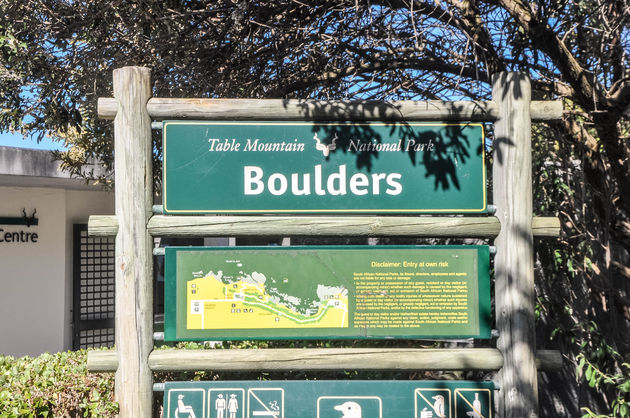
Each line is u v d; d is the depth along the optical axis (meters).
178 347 5.23
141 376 3.64
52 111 5.79
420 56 5.59
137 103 3.72
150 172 3.75
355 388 3.73
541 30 4.55
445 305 3.73
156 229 3.70
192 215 3.85
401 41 5.66
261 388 3.73
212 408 3.71
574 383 6.20
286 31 5.45
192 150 3.76
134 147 3.71
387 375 5.10
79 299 11.93
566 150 5.47
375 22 5.29
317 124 3.80
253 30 5.63
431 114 3.79
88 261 12.16
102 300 12.38
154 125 3.77
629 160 4.88
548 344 6.23
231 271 3.72
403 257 3.74
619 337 5.82
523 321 3.69
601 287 5.65
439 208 3.79
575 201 5.73
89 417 4.05
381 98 5.63
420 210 3.79
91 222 3.67
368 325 3.71
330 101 3.80
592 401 6.06
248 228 3.72
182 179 3.75
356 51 5.73
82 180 9.99
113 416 3.99
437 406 3.71
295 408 3.72
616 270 5.62
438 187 3.80
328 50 5.75
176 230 3.71
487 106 3.80
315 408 3.71
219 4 5.54
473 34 4.76
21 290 11.16
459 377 5.22
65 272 11.75
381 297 3.72
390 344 5.36
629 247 5.50
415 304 3.72
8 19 5.22
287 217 3.75
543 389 6.30
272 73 6.08
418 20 5.12
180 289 3.70
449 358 3.72
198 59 5.77
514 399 3.67
